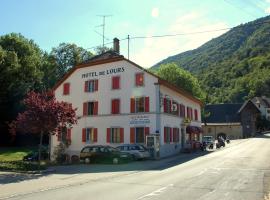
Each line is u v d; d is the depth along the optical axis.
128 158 31.45
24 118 26.94
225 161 27.59
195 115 52.22
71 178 20.11
